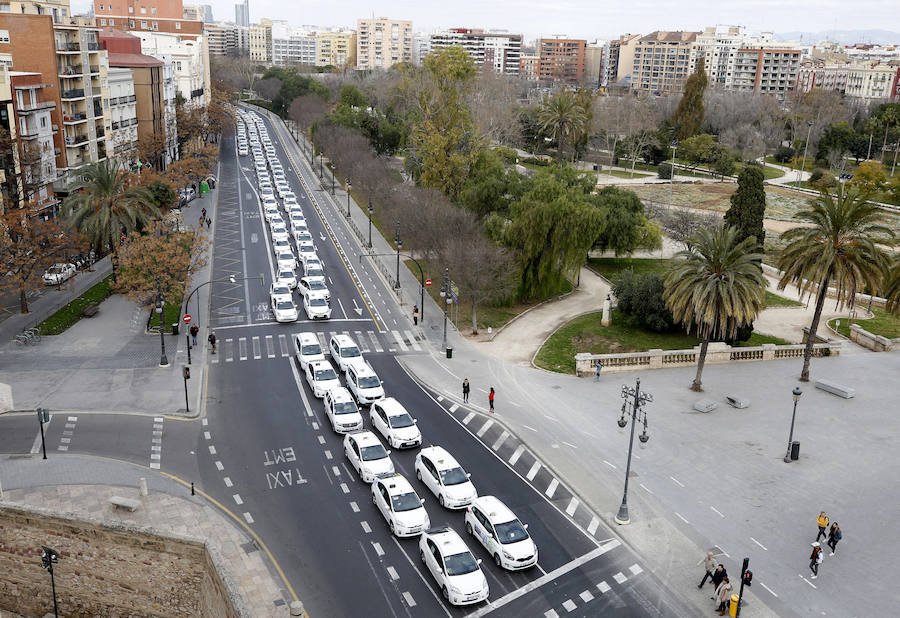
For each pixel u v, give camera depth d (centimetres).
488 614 2938
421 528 3391
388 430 4250
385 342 6016
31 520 3005
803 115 17888
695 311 5062
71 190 8019
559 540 3434
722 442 4444
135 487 3728
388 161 13838
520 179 9031
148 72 11119
